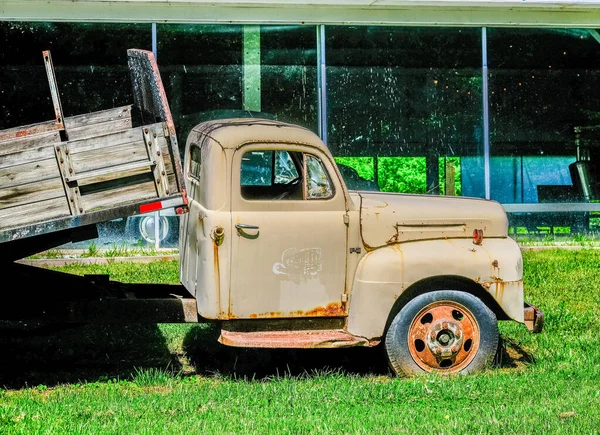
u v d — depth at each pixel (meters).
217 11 15.10
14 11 14.59
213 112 15.29
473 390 7.29
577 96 16.16
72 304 7.55
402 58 15.72
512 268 7.91
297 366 8.52
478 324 7.86
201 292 7.53
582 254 14.60
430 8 15.52
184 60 15.18
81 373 8.24
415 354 7.78
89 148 6.78
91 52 14.89
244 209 7.51
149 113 8.00
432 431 6.14
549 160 16.12
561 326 9.91
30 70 14.76
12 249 7.45
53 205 6.74
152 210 6.89
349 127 15.66
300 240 7.62
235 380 7.91
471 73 15.88
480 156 15.98
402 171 15.83
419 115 15.81
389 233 7.80
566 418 6.50
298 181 7.86
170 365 8.55
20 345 9.09
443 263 7.76
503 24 15.77
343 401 7.02
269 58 15.41
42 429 6.06
